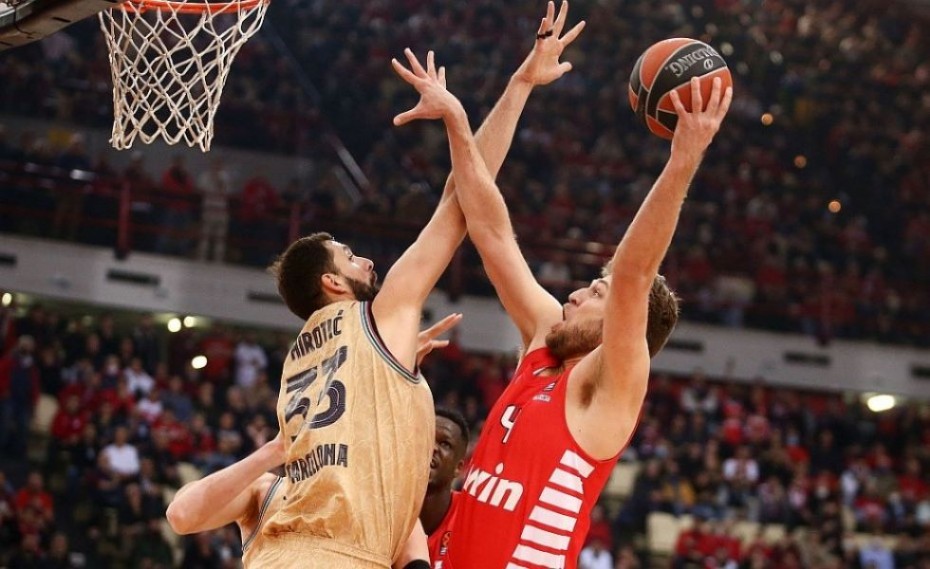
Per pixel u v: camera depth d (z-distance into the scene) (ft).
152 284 60.44
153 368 54.24
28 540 44.06
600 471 12.11
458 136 13.23
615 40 85.56
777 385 68.59
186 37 16.93
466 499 12.44
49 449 49.03
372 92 79.05
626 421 11.90
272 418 52.60
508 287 13.57
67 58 69.26
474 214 13.38
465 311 64.28
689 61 12.34
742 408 65.41
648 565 54.13
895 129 86.48
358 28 82.64
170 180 62.03
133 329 59.77
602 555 50.21
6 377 49.70
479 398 58.80
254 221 62.75
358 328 11.62
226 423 51.24
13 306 57.67
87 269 59.47
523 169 73.82
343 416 11.27
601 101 80.59
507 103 14.08
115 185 60.75
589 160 76.84
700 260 70.23
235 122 73.10
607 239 71.15
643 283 11.48
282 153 73.56
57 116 67.62
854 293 72.64
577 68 82.17
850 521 59.77
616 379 11.74
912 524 59.57
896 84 89.81
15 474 49.08
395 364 11.42
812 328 69.46
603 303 12.86
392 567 11.89
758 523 56.49
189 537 45.80
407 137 76.59
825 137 84.38
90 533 45.75
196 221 61.93
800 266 72.54
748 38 88.33
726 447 60.64
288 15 82.94
